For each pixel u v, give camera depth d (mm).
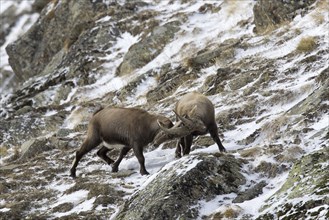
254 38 62625
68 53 86000
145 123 40219
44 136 60156
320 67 48438
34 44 103000
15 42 105312
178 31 75812
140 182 39062
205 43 69875
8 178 45844
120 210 31953
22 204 38062
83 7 93188
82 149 42938
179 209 29969
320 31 55906
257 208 29750
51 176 44312
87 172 44438
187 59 63875
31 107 70812
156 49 74562
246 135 42125
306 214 27234
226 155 34625
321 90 41062
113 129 41375
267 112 45219
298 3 63031
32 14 133250
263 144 38531
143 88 67000
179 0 87125
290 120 39781
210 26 74562
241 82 52562
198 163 32250
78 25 90938
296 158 33719
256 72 52750
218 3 80438
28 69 101812
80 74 79000
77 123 63125
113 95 68562
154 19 82062
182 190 30797
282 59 53531
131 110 41375
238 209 29453
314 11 60312
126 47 80688
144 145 40500
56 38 97250
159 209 29969
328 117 38219
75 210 36000
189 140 39312
